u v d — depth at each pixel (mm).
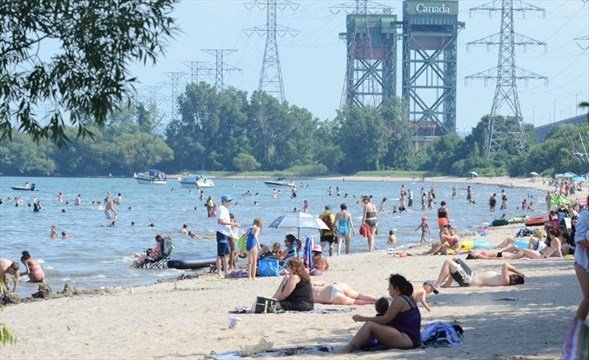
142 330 43469
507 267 56281
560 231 76750
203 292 60250
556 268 67562
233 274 69188
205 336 41031
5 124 28141
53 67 27875
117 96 28281
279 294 47594
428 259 82062
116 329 44250
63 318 49625
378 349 34719
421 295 45969
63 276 84625
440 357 32719
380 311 35562
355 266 76812
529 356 32406
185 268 89188
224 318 46531
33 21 27719
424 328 40344
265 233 137625
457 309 46312
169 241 91750
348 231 90438
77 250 116500
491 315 43875
